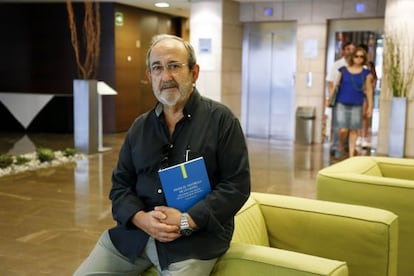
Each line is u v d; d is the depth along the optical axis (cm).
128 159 204
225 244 192
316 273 173
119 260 197
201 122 191
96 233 406
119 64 1030
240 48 999
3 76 1103
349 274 235
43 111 1032
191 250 184
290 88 986
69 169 658
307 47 938
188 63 190
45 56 1072
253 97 1020
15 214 455
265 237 250
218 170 192
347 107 742
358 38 906
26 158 680
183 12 1156
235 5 964
